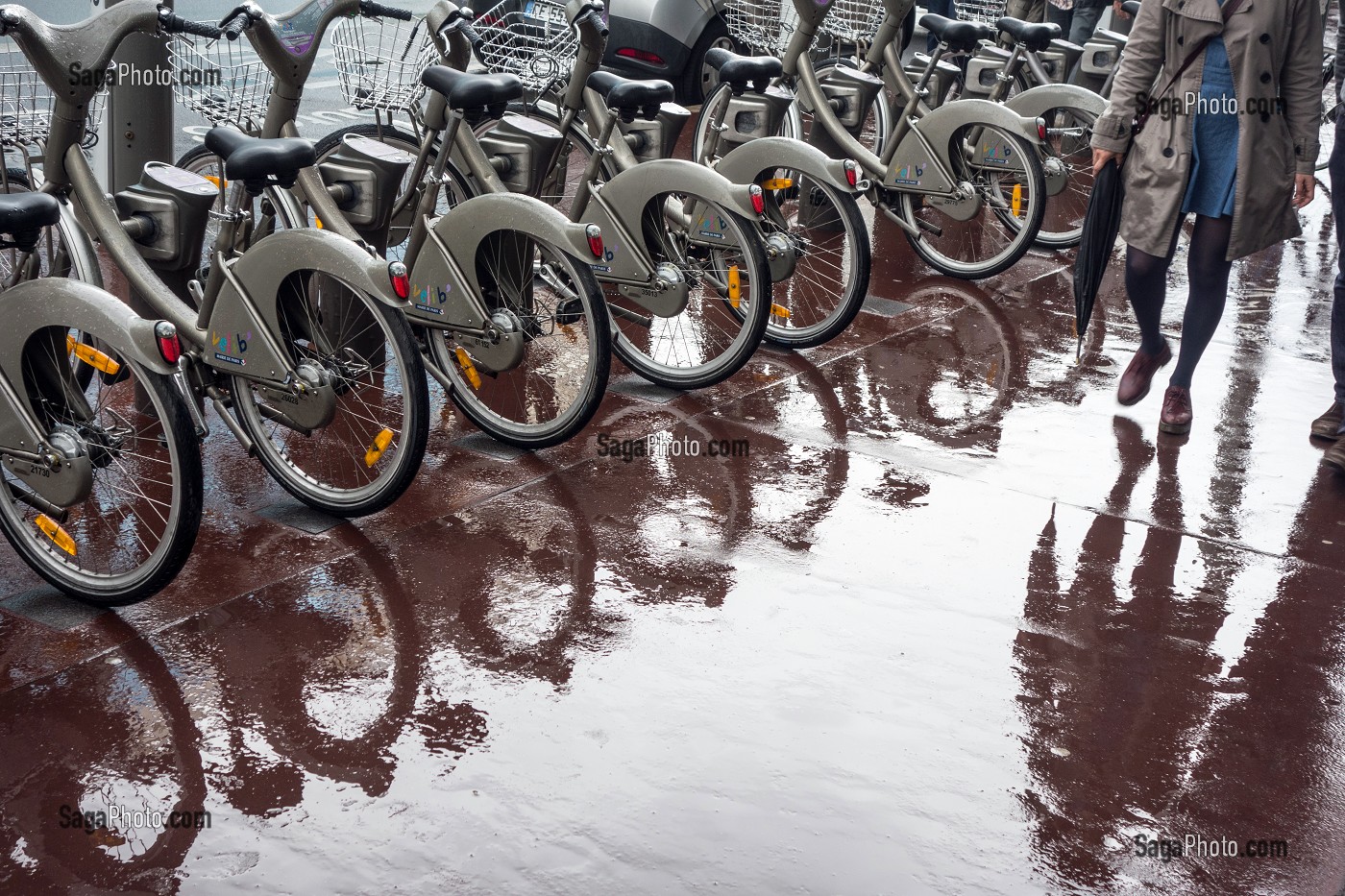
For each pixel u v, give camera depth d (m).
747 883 2.36
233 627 3.10
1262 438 4.51
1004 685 3.00
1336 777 2.73
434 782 2.59
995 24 7.37
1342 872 2.45
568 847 2.42
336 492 3.62
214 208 4.69
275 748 2.67
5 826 2.43
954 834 2.50
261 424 3.71
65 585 3.17
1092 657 3.13
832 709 2.87
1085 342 5.41
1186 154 4.15
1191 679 3.06
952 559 3.57
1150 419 4.62
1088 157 7.94
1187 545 3.71
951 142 6.05
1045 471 4.16
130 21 3.38
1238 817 2.59
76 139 3.48
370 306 3.47
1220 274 4.29
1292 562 3.64
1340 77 4.22
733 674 2.99
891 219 6.42
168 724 2.74
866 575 3.46
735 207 4.43
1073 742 2.80
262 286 3.50
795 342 5.11
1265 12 3.98
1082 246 4.54
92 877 2.31
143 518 3.60
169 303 3.62
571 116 4.82
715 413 4.51
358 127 4.88
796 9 5.96
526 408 4.42
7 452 3.16
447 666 2.97
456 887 2.31
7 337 3.09
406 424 3.48
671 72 8.61
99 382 3.97
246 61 4.75
